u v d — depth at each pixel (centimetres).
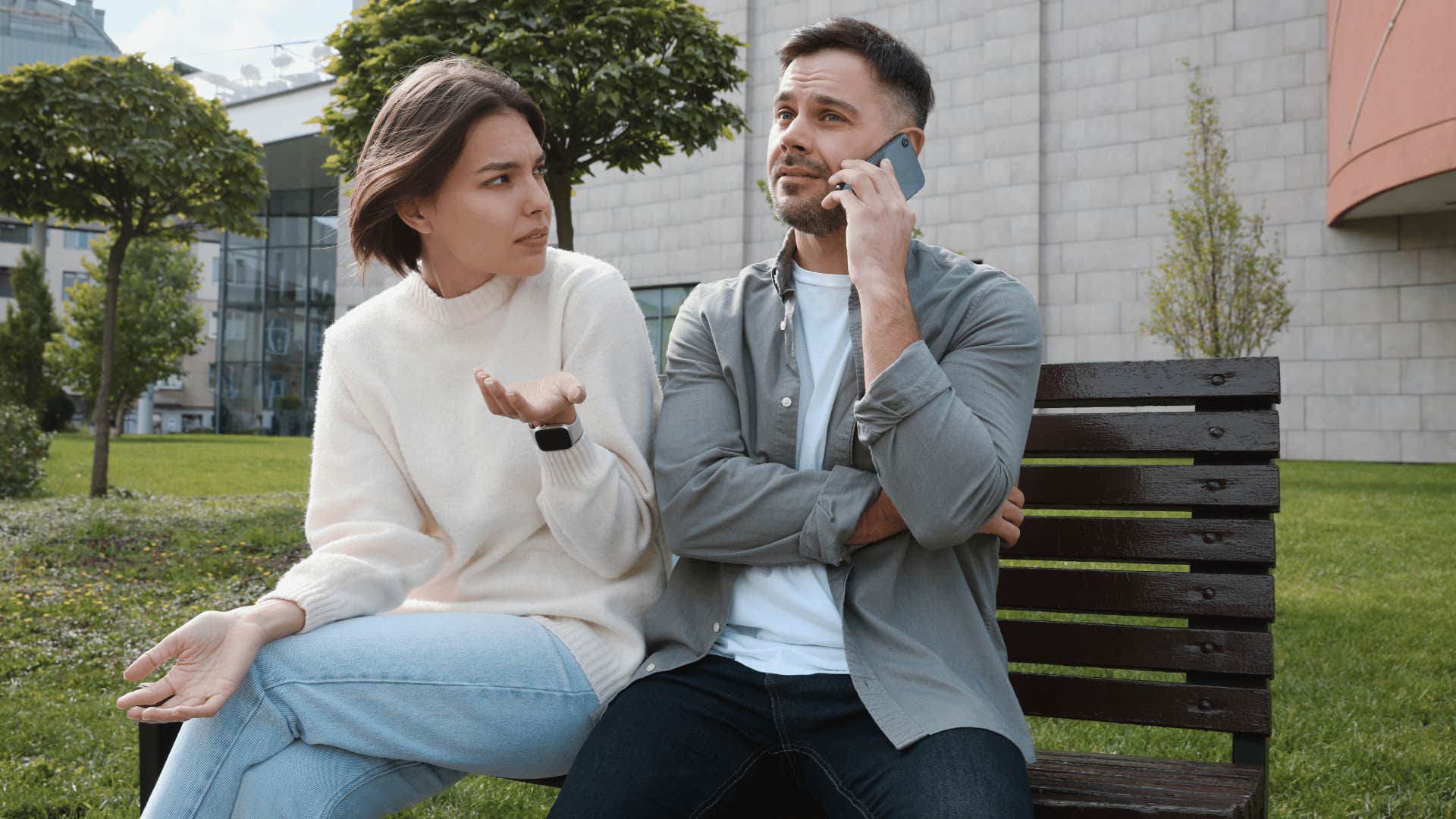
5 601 563
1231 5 1762
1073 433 198
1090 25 1869
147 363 3200
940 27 1984
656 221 2247
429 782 161
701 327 188
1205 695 184
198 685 144
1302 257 1723
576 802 144
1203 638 186
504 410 153
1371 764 292
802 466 174
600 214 2314
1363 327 1686
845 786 148
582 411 172
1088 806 147
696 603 173
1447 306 1638
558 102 728
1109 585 194
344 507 177
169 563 693
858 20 180
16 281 3136
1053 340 1880
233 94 3014
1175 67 1800
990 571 171
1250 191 1752
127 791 296
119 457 1786
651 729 153
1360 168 1507
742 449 176
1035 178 1889
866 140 174
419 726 150
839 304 180
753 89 2136
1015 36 1912
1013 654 199
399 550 169
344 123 768
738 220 2141
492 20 721
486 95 164
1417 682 373
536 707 157
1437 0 1309
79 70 994
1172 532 190
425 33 734
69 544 774
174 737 166
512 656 156
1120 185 1834
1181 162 1788
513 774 164
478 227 166
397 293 187
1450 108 1299
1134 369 194
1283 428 1739
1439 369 1641
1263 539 184
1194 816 143
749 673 160
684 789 149
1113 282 1836
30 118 991
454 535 177
